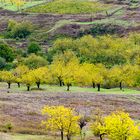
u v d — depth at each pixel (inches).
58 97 6638.8
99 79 7711.6
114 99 6771.7
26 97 6427.2
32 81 7377.0
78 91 7490.2
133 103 6574.8
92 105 6190.9
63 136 4249.5
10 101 5910.4
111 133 3784.5
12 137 3927.2
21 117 4913.9
